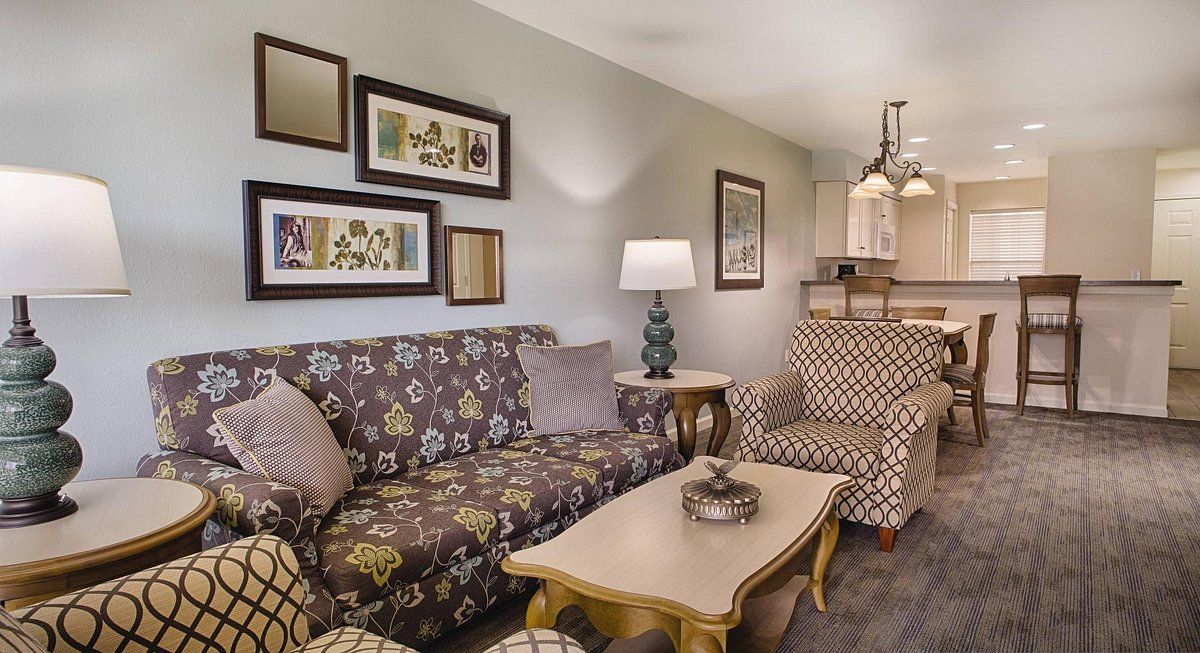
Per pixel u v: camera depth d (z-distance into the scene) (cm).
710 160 500
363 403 241
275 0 241
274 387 208
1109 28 344
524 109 342
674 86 449
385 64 278
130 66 206
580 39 362
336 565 169
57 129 193
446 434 263
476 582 205
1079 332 533
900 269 879
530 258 351
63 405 150
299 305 254
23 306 150
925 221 860
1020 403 536
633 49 378
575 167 376
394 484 229
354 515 197
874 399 323
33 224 135
